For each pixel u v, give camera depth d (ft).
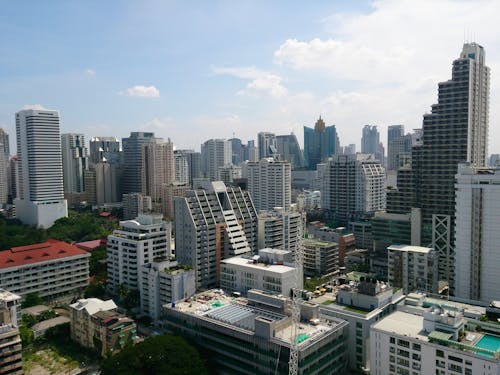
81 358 600.80
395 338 461.37
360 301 558.97
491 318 494.18
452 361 421.59
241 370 488.02
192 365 471.62
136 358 476.13
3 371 499.10
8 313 540.93
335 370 494.59
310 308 515.91
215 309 555.28
